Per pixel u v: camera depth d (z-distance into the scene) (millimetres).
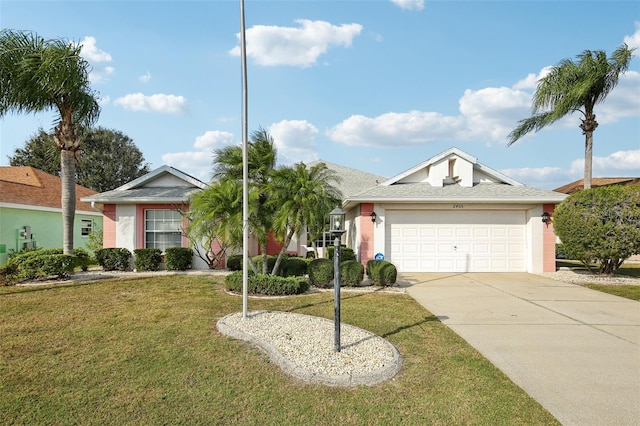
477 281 11570
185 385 4020
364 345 5160
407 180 15008
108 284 10586
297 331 5762
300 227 9188
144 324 6281
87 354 4887
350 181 20641
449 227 13695
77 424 3262
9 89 11000
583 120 14945
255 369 4461
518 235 13664
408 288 10305
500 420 3385
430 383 4141
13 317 6750
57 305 7770
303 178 9477
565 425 3305
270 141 10336
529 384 4148
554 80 14641
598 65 14023
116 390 3887
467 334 6008
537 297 9086
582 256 12023
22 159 33031
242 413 3473
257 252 17625
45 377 4172
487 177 14961
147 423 3287
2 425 3225
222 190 9305
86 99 12273
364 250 13438
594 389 4031
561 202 12656
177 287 10125
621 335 6004
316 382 4109
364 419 3391
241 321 6273
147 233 14430
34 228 18641
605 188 11742
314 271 10242
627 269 15406
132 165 38344
